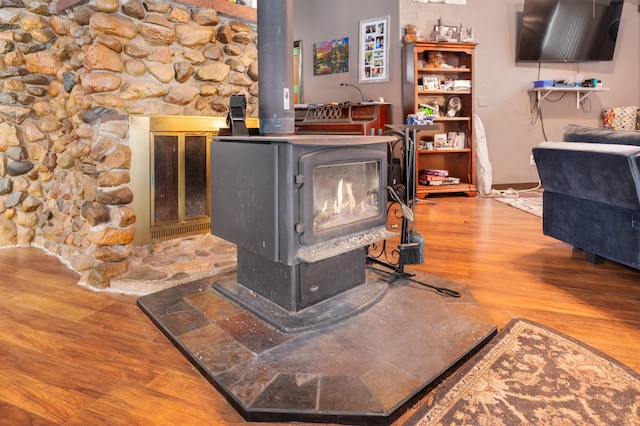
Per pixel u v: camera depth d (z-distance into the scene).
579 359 1.54
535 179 5.75
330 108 5.24
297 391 1.34
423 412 1.28
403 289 2.16
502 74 5.45
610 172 2.20
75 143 2.54
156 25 2.41
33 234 3.05
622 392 1.35
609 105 5.79
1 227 2.96
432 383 1.41
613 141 2.38
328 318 1.79
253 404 1.28
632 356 1.57
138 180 2.38
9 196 2.97
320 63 5.79
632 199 2.15
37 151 2.94
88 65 2.22
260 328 1.76
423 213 4.21
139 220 2.41
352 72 5.52
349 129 4.98
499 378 1.43
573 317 1.89
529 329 1.76
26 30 2.78
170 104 2.54
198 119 2.59
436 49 4.85
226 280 2.22
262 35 1.91
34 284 2.31
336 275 1.99
